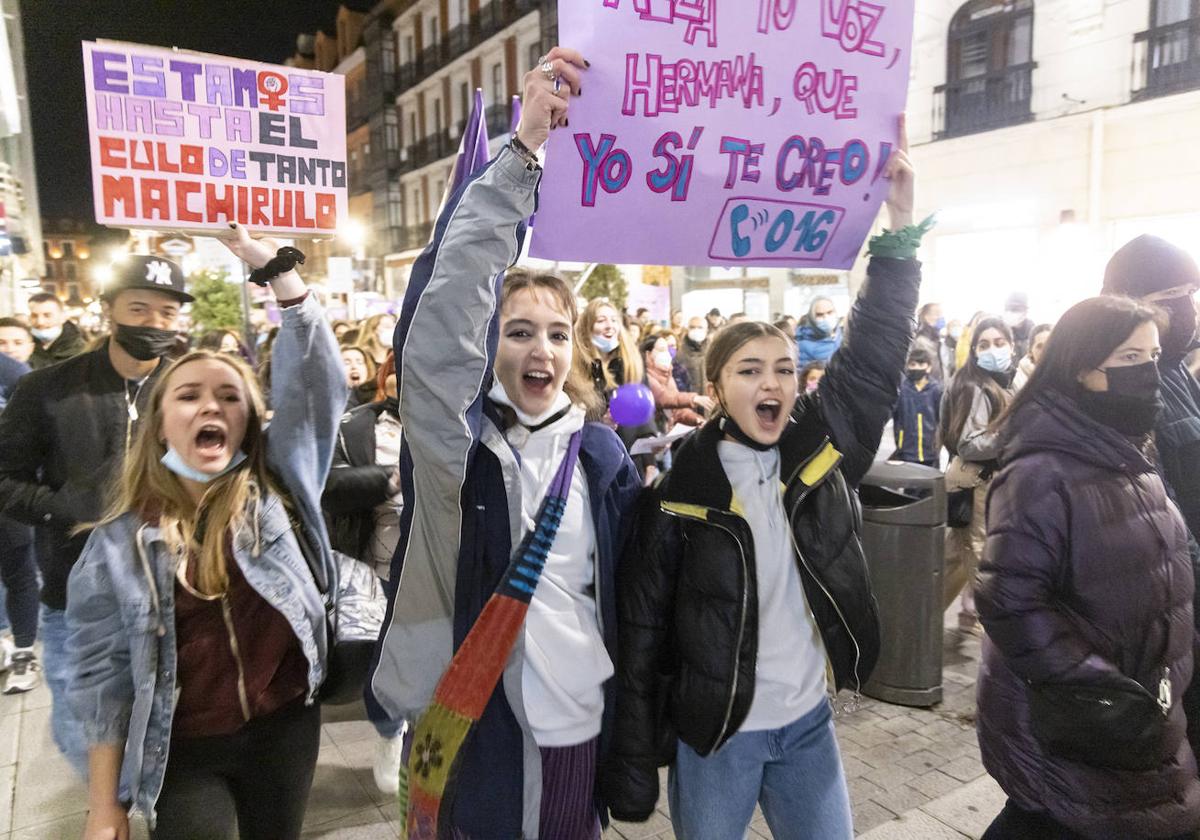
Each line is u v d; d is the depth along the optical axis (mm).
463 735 1596
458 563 1669
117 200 2641
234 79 2760
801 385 6543
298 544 2033
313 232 2941
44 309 6797
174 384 1854
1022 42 12992
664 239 2018
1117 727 1702
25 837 2910
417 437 1609
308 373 2043
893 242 2018
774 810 1975
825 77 2078
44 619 2912
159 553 1798
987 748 2008
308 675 1940
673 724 1924
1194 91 10977
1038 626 1776
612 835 2877
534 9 26578
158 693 1762
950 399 4691
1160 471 2344
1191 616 1921
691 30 1895
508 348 1729
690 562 1871
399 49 35844
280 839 1976
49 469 2893
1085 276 12281
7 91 14664
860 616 1955
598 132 1861
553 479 1740
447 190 1837
